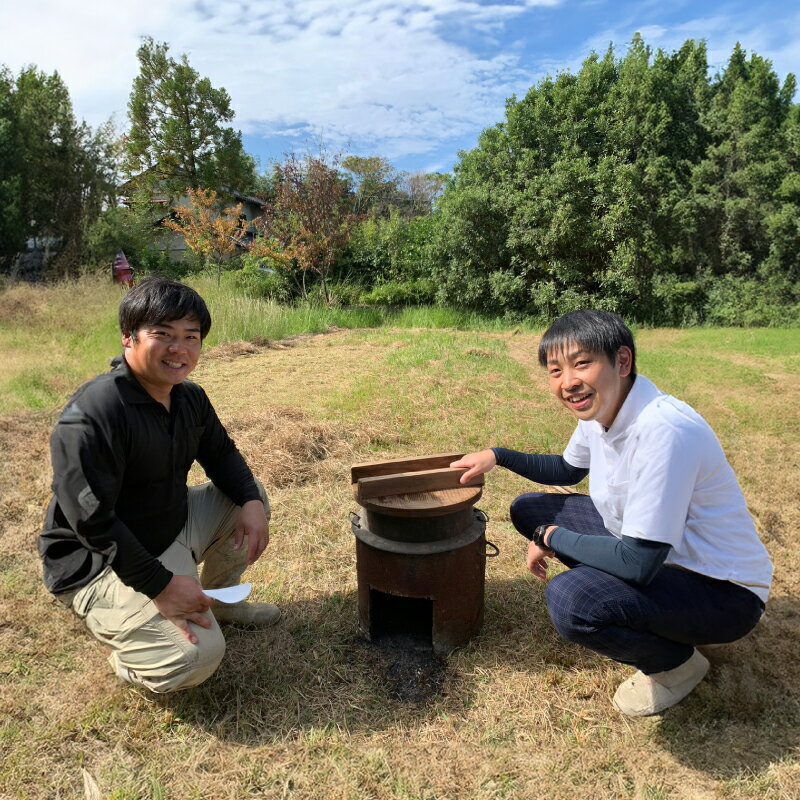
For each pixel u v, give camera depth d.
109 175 20.95
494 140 14.64
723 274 15.02
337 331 11.88
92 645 2.51
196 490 2.47
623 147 13.95
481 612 2.60
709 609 1.94
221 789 1.88
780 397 6.09
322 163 15.26
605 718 2.16
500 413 5.52
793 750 1.99
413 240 16.91
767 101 16.08
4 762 1.95
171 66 23.86
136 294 1.89
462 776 1.93
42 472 4.15
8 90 19.81
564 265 13.41
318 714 2.18
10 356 8.02
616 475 2.00
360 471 2.46
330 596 2.88
